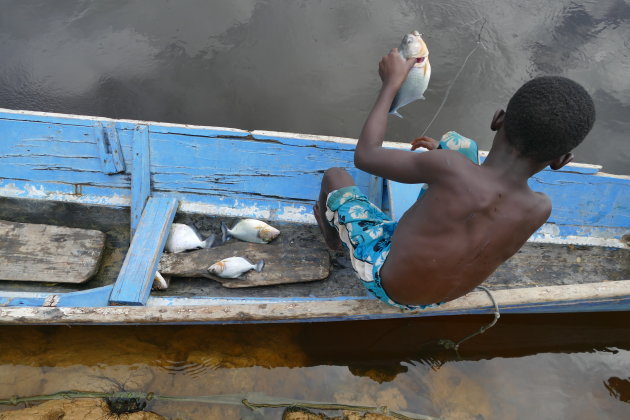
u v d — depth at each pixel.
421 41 1.83
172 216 3.02
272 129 4.00
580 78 4.29
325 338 2.88
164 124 3.03
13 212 3.12
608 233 3.17
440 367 2.84
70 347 2.71
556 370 2.86
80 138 3.05
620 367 2.88
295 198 3.22
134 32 4.54
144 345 2.76
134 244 2.84
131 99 4.09
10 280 2.81
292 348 2.83
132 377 2.62
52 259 2.88
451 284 1.77
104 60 4.33
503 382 2.79
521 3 4.77
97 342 2.74
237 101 4.17
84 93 4.09
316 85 4.30
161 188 3.17
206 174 3.15
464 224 1.59
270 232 3.02
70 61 4.30
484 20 4.65
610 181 3.02
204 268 2.87
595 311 2.83
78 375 2.61
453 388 2.74
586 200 3.10
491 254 1.65
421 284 1.79
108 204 3.18
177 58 4.39
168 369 2.68
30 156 3.09
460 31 4.59
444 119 4.13
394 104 2.02
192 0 4.79
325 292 2.87
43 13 4.61
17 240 2.92
